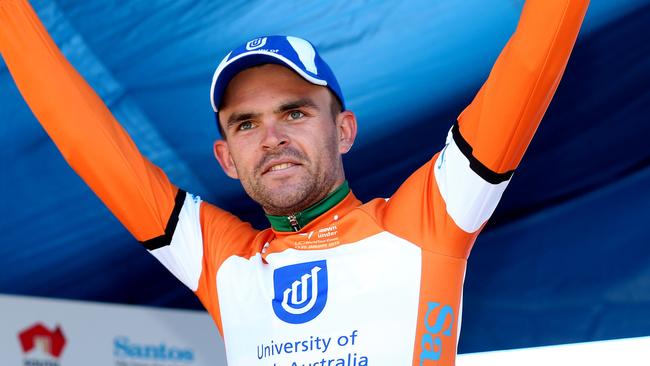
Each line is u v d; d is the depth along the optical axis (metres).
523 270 4.02
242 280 2.50
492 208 2.33
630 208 3.87
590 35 3.68
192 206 2.70
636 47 3.69
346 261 2.38
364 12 3.80
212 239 2.63
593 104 3.81
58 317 4.44
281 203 2.45
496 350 4.02
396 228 2.38
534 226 4.02
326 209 2.49
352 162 4.19
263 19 3.88
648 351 3.78
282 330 2.36
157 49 3.94
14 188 4.25
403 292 2.31
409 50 3.87
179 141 4.21
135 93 4.08
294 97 2.47
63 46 3.94
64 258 4.45
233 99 2.52
